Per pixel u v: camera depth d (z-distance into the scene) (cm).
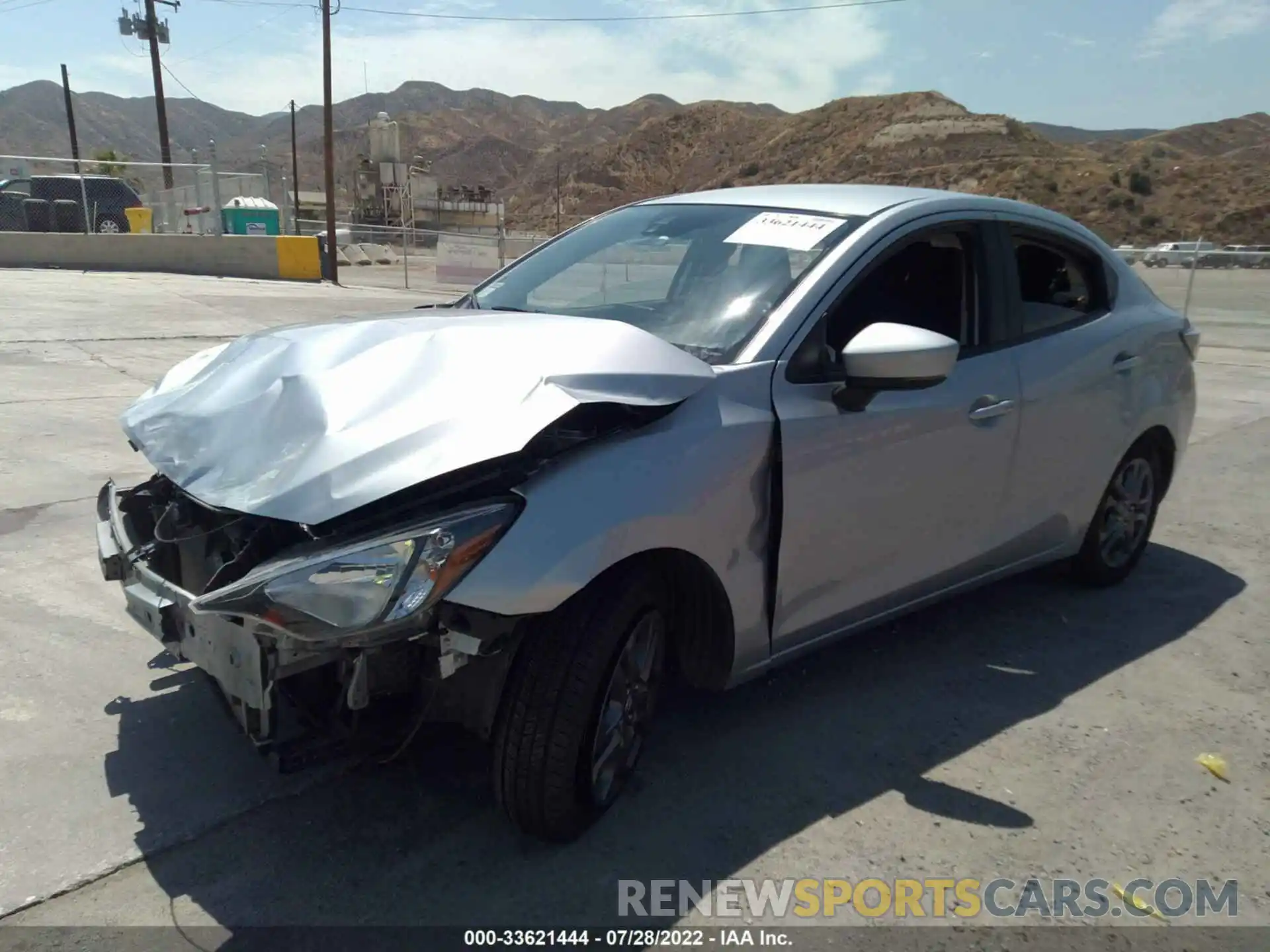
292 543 253
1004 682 378
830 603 323
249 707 245
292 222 2966
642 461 261
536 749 252
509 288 382
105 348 1080
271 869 261
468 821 283
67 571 453
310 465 242
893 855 276
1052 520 411
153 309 1433
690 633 301
